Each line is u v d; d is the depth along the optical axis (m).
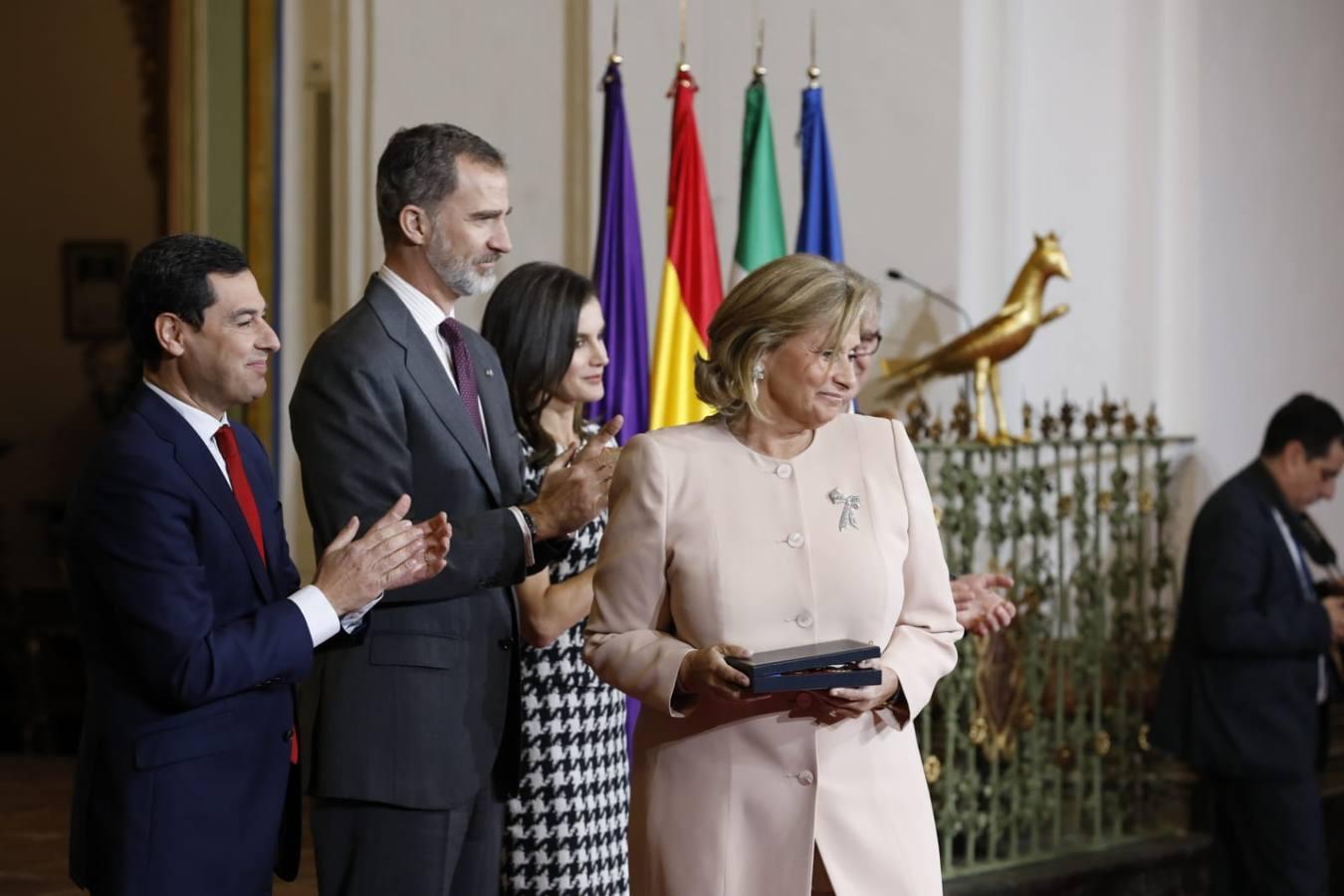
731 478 3.11
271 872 3.26
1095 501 6.71
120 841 3.04
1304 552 6.22
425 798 3.43
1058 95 7.72
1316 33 8.12
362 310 3.60
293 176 7.60
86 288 11.44
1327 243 8.12
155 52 11.13
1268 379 7.90
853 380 3.09
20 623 10.17
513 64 7.21
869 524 3.13
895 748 3.12
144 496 3.05
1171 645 6.20
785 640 3.04
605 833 4.07
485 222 3.64
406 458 3.49
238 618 3.22
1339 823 6.97
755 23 7.32
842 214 7.38
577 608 3.87
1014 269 7.49
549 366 4.22
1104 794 6.75
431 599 3.46
